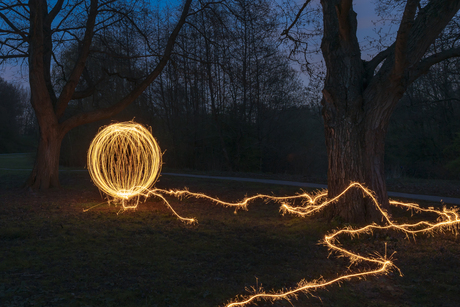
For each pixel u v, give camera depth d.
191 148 28.08
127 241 6.93
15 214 9.41
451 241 6.91
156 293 4.56
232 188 14.79
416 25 7.63
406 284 5.11
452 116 25.38
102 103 27.98
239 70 18.91
